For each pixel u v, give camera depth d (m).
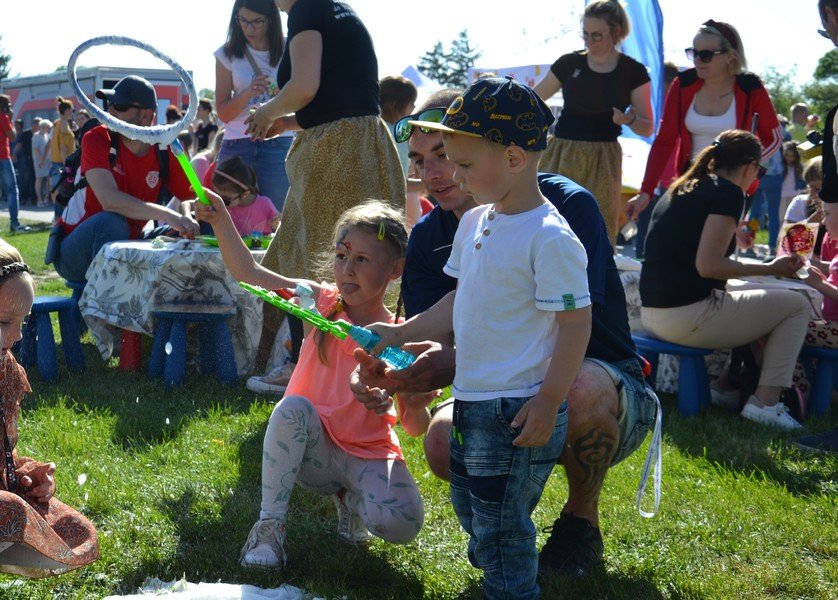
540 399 2.26
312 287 3.08
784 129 13.70
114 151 5.76
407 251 3.14
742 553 3.12
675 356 5.47
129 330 5.43
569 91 6.11
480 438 2.38
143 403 4.71
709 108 6.20
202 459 3.87
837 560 3.11
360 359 2.61
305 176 4.43
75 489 3.40
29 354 5.45
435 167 2.91
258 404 4.84
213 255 5.21
